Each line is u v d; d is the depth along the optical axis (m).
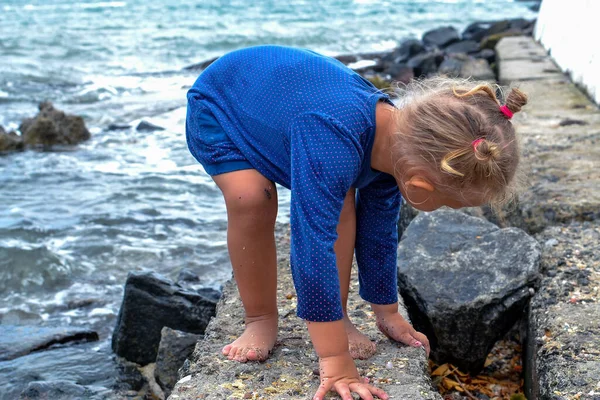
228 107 2.55
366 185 2.57
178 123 11.00
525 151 5.50
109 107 12.30
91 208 6.92
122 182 7.82
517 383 3.25
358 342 2.68
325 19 28.97
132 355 4.13
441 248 3.59
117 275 5.56
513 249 3.51
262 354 2.62
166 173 8.17
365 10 33.06
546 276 3.37
